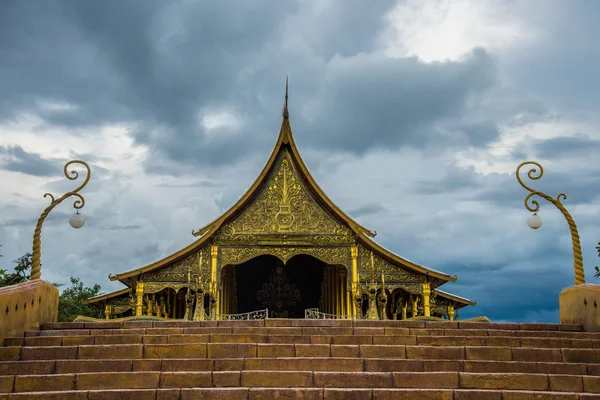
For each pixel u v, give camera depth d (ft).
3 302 48.29
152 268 107.96
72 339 48.83
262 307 144.87
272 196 111.55
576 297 57.98
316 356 46.26
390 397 39.86
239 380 41.96
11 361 44.27
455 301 123.95
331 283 130.62
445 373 42.14
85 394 39.75
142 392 39.88
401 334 52.06
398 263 109.19
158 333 52.29
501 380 41.96
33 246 59.21
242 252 109.40
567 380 41.83
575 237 61.41
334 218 110.83
